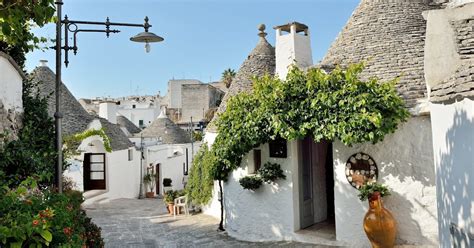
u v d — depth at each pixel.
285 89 8.62
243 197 10.17
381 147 8.20
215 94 51.47
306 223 9.71
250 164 10.01
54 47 6.53
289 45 11.28
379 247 7.64
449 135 5.61
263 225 9.68
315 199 10.19
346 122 7.80
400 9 10.16
